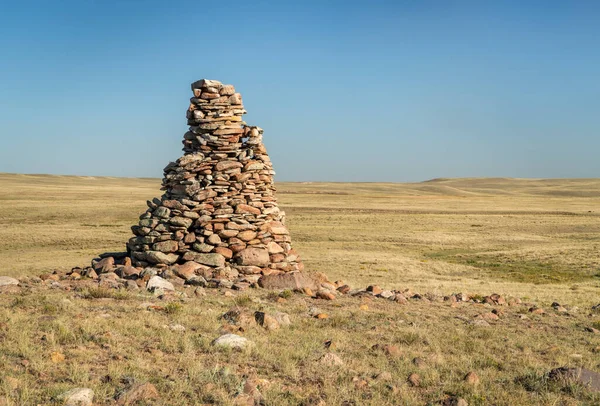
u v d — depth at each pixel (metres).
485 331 11.27
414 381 7.63
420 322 11.85
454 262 48.81
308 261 43.59
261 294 14.09
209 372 7.18
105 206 96.38
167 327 9.41
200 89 18.62
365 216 89.81
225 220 17.52
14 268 36.41
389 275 36.59
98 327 8.92
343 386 7.18
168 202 17.83
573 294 27.53
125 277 16.11
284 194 146.88
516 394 7.38
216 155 18.27
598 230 76.88
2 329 8.47
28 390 6.16
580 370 8.05
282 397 6.68
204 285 15.02
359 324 11.15
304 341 9.24
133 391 6.34
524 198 158.12
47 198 113.44
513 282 36.03
